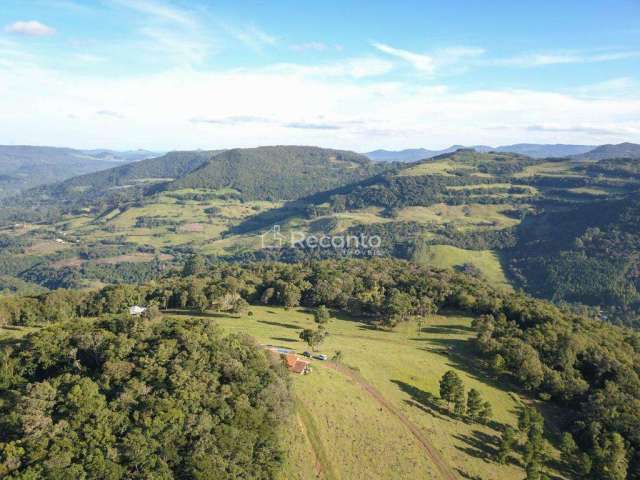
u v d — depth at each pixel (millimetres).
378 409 82000
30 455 50844
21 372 70812
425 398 90062
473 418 86375
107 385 64062
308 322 134125
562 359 107938
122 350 71188
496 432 83562
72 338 75812
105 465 51469
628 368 106000
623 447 79938
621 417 86688
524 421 82875
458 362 110750
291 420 71188
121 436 56500
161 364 69312
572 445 79438
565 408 98500
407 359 107438
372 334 127250
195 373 68188
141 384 63250
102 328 80312
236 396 66375
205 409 62500
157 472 53000
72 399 58938
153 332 79750
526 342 114750
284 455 62312
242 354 76938
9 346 78812
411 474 67312
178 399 61812
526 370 101250
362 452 69875
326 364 96688
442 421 83062
